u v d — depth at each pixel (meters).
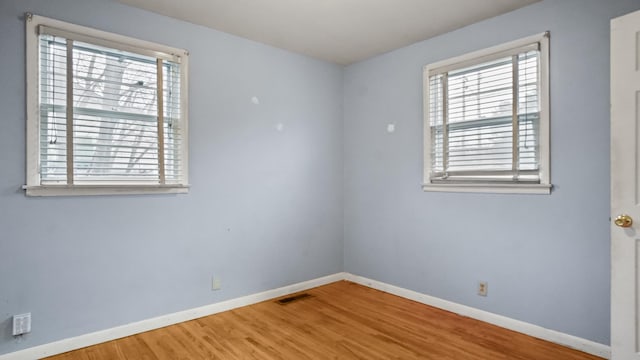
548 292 2.62
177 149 2.98
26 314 2.33
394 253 3.68
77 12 2.52
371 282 3.91
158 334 2.73
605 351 2.36
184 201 3.00
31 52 2.35
